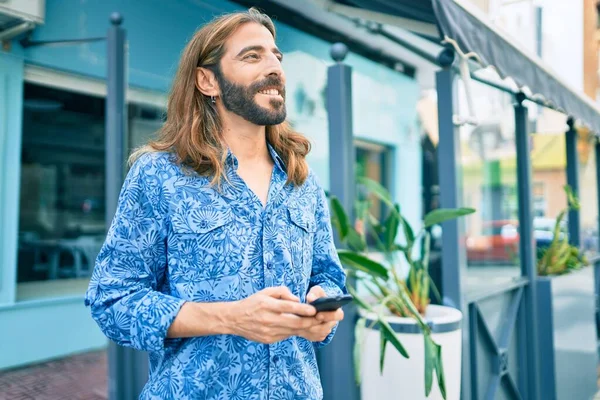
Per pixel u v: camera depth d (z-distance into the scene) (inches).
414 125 252.4
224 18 38.8
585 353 129.7
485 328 92.8
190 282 34.4
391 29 170.1
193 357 34.5
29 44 134.3
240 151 39.3
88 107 167.8
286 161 40.6
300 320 30.3
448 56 80.8
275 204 37.6
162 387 34.9
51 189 165.0
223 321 31.7
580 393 125.2
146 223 34.8
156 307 32.6
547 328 111.3
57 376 140.4
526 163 115.0
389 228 81.1
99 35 142.6
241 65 37.0
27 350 147.1
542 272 125.5
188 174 35.4
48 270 163.3
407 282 88.5
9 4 117.1
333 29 179.8
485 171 304.3
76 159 171.9
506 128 265.3
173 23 152.3
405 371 71.9
